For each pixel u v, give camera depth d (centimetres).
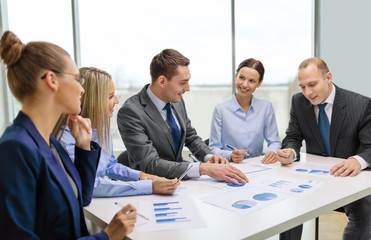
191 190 124
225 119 229
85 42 392
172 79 162
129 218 83
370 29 322
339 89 182
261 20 370
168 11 450
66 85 80
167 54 164
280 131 406
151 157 150
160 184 120
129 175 139
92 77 125
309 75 171
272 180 137
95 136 129
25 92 77
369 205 162
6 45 75
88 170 103
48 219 77
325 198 111
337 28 326
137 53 444
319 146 190
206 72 464
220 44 420
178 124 183
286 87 397
